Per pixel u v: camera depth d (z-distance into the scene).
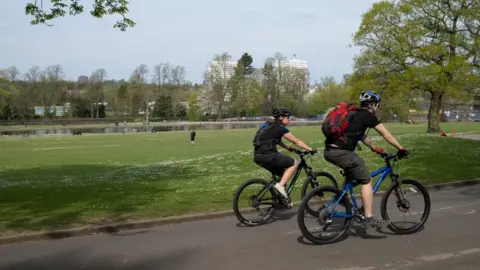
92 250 5.78
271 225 6.83
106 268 5.05
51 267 5.13
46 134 69.19
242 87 116.94
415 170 12.26
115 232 6.76
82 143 44.34
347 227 5.90
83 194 10.23
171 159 25.34
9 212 8.11
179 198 9.16
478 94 35.31
